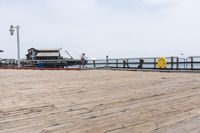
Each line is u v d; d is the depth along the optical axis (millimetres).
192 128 3754
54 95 6562
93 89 7613
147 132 3598
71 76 12867
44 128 3760
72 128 3768
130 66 21938
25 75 13883
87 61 26438
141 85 8516
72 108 5027
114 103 5484
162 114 4562
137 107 5105
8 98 6156
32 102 5633
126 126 3867
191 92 6918
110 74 14344
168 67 18844
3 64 30094
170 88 7719
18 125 3896
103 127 3818
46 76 13023
